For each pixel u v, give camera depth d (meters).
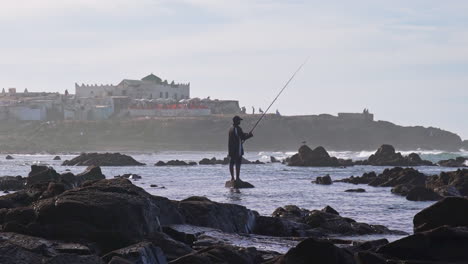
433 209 30.52
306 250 22.17
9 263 19.50
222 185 87.94
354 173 124.75
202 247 28.62
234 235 33.84
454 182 75.75
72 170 136.50
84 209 25.70
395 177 87.12
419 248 25.06
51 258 19.44
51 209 25.67
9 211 26.20
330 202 62.72
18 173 125.88
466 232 25.39
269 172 127.31
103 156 164.50
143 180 100.00
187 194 71.19
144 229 26.44
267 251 28.83
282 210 44.12
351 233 38.72
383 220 48.25
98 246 25.06
